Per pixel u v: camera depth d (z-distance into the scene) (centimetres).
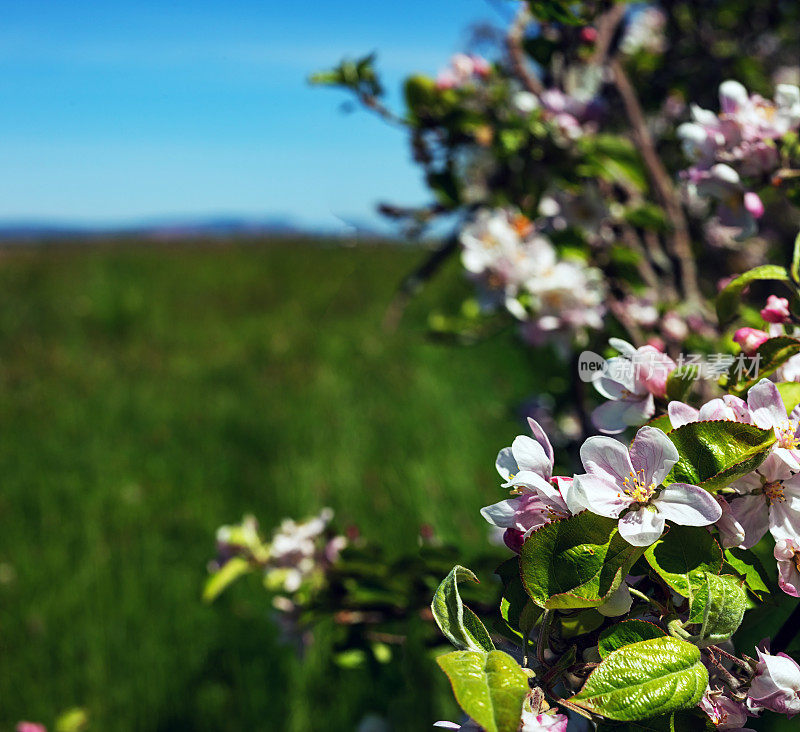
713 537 30
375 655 71
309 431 226
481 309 82
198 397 271
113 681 130
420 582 65
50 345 356
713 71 106
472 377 253
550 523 30
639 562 33
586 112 83
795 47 129
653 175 82
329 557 73
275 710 123
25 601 148
